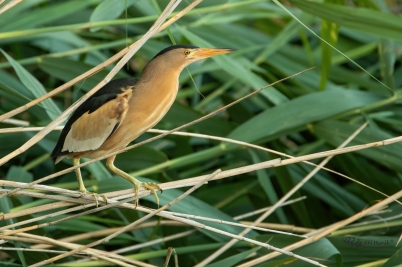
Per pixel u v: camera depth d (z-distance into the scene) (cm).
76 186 886
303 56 1169
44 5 1173
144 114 741
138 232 902
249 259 841
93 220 917
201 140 1081
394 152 908
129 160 941
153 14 1087
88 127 741
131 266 712
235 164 1052
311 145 1007
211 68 1071
